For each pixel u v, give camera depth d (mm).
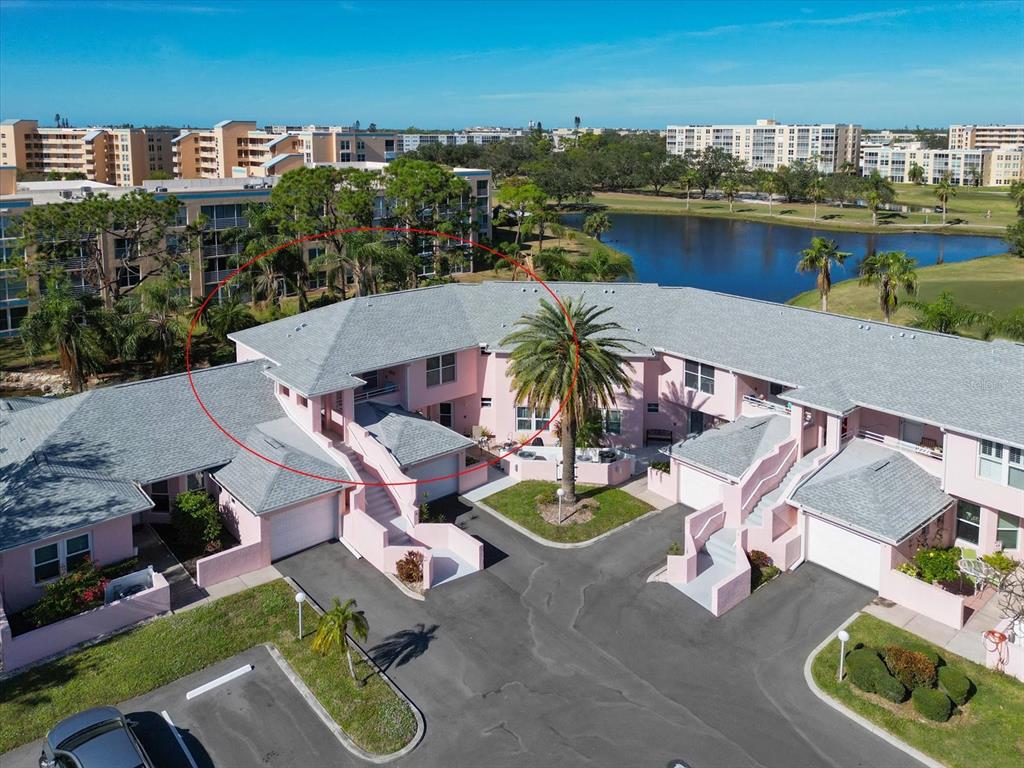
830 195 199625
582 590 31750
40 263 62438
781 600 30953
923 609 29891
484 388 45531
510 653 27922
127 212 64812
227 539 35312
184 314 72688
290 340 42531
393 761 23250
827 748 23703
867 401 34719
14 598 29594
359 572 32969
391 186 84688
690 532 32875
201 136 165125
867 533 30922
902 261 64938
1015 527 32000
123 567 31375
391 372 42875
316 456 36344
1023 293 90500
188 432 36812
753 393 42062
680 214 194375
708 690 26141
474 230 98750
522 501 38906
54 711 24828
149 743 23656
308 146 144875
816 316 41094
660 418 45000
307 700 25562
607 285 48156
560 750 23688
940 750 23516
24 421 36594
